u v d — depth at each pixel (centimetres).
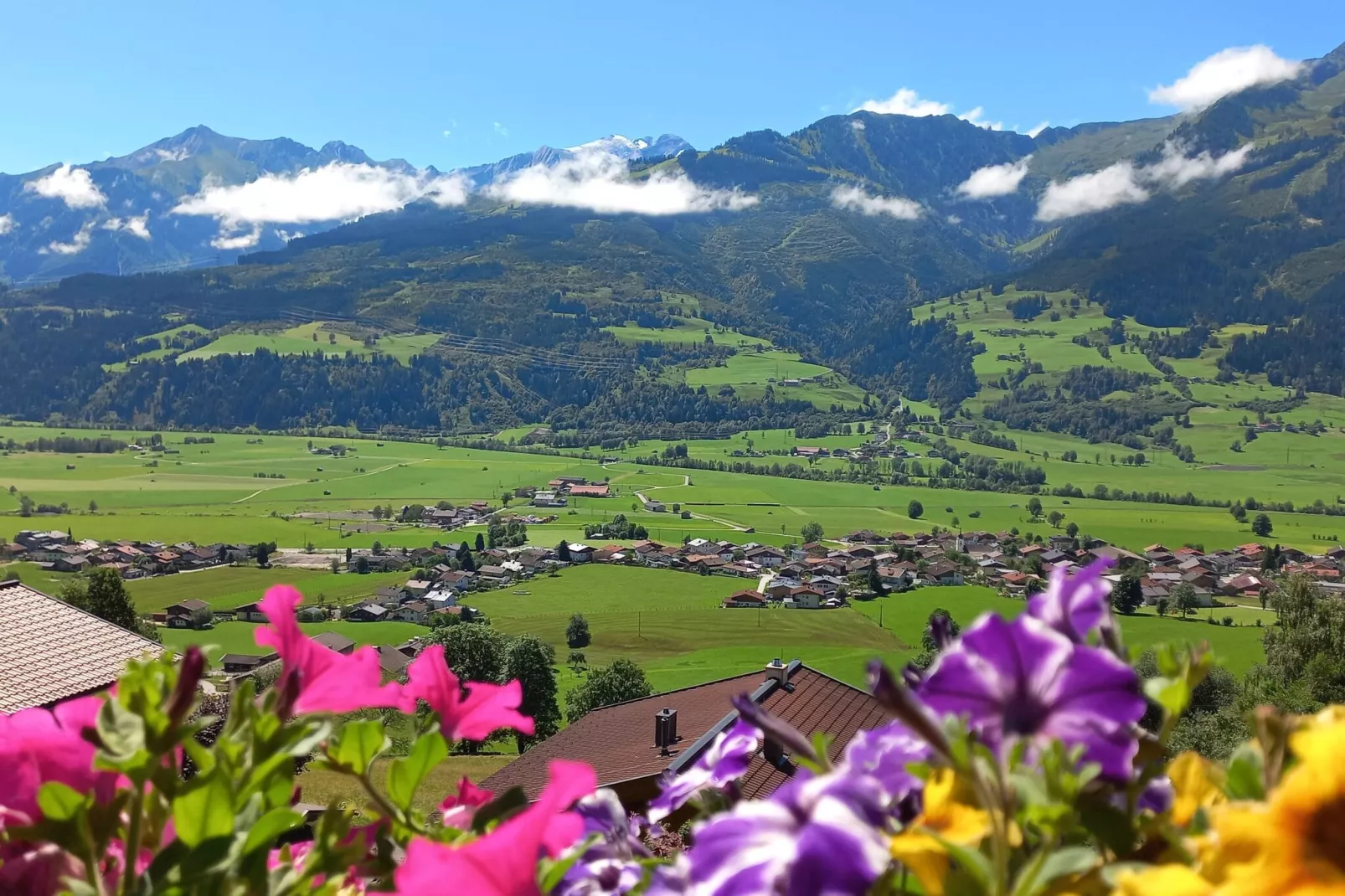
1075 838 102
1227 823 69
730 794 137
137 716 103
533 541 15488
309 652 126
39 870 112
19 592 1931
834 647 9925
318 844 119
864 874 88
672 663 9512
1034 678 99
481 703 139
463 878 86
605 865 139
